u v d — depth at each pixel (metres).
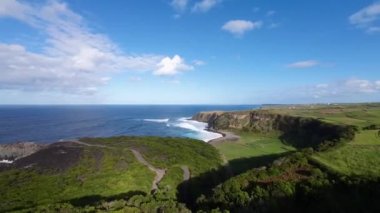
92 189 54.75
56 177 59.97
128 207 39.88
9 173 62.38
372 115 115.88
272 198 40.03
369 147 52.78
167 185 58.62
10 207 45.47
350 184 38.53
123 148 82.81
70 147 83.25
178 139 101.06
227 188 45.84
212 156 81.06
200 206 45.69
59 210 40.44
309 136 102.62
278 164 50.44
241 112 169.50
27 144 106.50
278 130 129.88
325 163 46.88
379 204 34.34
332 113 135.62
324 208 36.09
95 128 175.75
